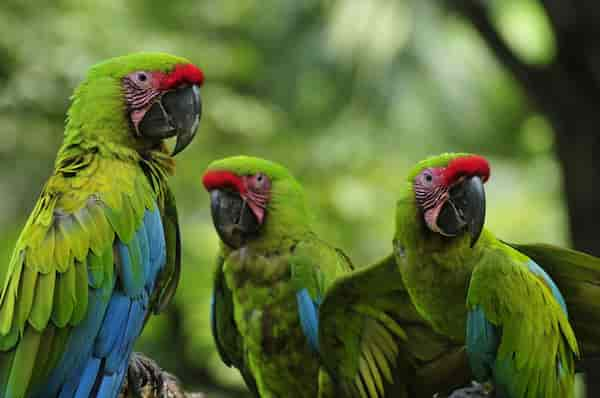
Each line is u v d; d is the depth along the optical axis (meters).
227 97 23.47
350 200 22.05
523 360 9.17
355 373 9.88
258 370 10.56
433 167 9.41
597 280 9.39
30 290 8.90
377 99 27.23
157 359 23.34
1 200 22.64
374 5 26.53
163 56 9.95
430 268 9.50
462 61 27.70
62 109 22.31
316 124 27.84
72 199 9.30
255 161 10.42
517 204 25.03
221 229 10.34
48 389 8.97
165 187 9.96
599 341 9.66
